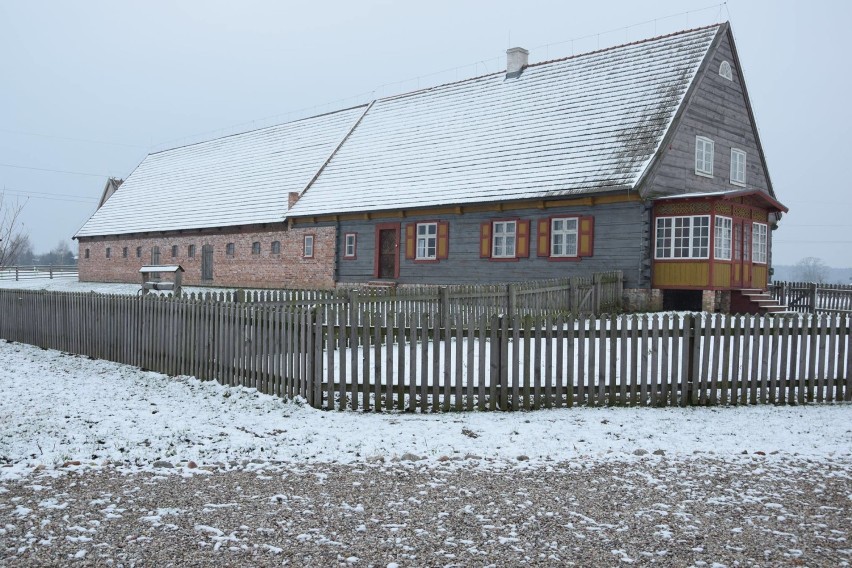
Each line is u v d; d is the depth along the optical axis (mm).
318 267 32375
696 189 23875
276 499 5734
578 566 4547
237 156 44969
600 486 6188
